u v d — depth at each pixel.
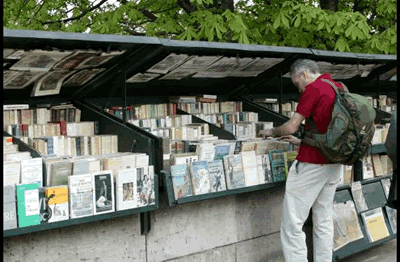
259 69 5.24
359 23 7.22
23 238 3.27
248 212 4.57
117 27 8.13
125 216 3.77
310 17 7.12
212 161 3.98
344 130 3.78
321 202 4.22
